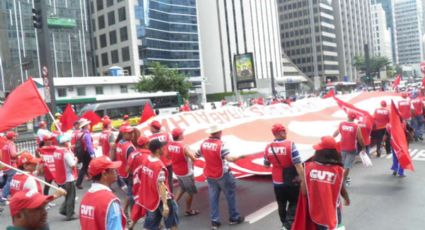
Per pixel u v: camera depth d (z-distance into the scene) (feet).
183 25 264.93
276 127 22.00
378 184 33.12
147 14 241.76
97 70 262.26
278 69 348.59
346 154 32.50
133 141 27.94
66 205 28.86
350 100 56.75
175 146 26.63
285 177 21.74
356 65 407.44
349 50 496.64
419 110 54.24
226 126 36.63
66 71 225.76
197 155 26.91
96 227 13.16
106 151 39.19
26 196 10.78
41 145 42.57
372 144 48.06
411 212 25.66
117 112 106.01
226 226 25.35
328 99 52.95
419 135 55.01
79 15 234.38
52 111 57.47
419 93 62.75
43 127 43.62
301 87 369.71
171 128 39.60
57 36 223.10
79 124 41.27
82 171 39.52
